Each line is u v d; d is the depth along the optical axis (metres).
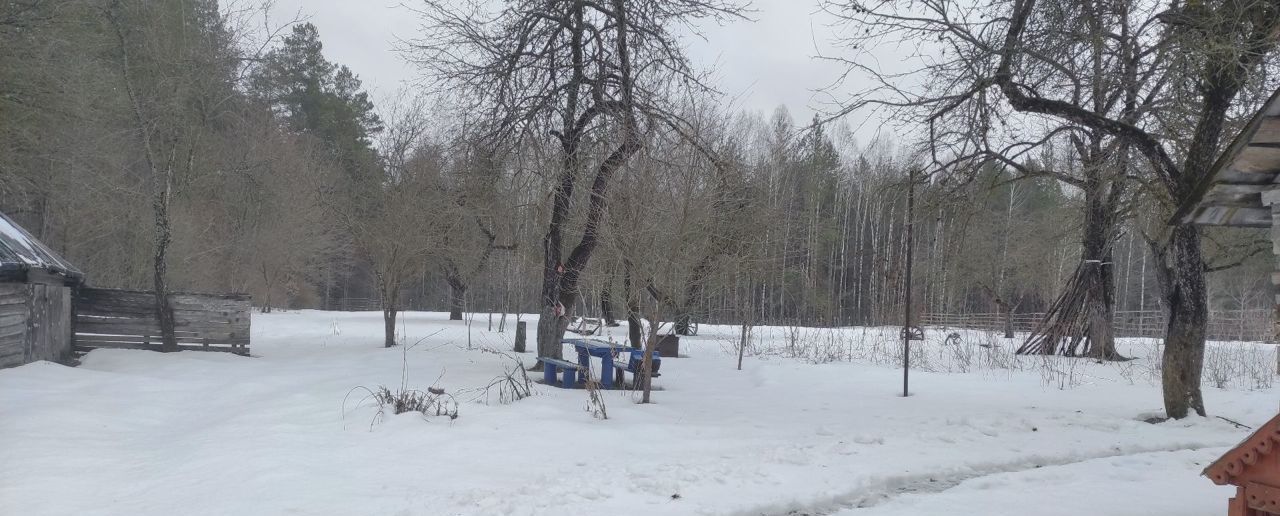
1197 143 9.43
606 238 11.48
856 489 6.30
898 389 13.08
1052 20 10.18
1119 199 15.89
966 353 19.05
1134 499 6.16
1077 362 18.77
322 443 7.57
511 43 13.42
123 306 15.83
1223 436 8.88
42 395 10.38
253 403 9.97
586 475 6.40
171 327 15.95
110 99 17.50
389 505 5.54
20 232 13.96
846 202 44.88
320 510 5.43
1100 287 20.50
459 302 33.94
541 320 13.88
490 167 14.08
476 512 5.37
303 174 32.66
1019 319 38.31
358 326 28.00
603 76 13.09
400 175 20.58
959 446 8.14
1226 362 16.05
